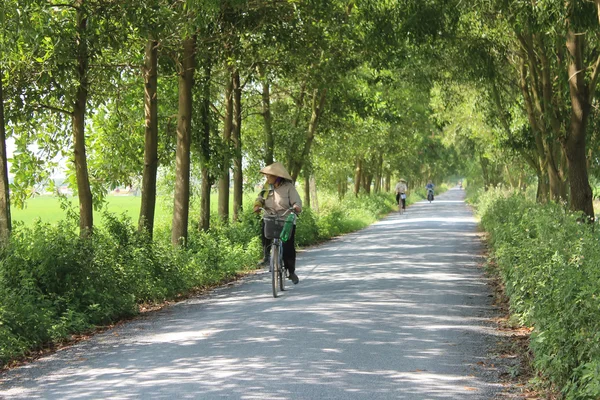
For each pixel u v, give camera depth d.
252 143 34.47
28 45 16.98
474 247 27.91
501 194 50.34
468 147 54.41
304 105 36.19
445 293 15.33
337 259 23.67
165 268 17.09
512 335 10.75
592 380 6.54
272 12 21.78
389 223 48.16
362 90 35.84
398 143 59.22
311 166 36.09
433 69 31.73
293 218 15.57
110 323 13.34
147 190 20.19
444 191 184.75
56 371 9.23
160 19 16.38
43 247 13.60
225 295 16.52
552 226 15.14
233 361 9.10
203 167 25.75
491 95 32.44
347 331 10.95
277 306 13.80
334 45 26.44
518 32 23.69
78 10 16.16
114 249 16.05
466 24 25.72
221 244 23.66
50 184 24.30
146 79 20.28
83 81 17.73
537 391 7.67
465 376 8.34
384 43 24.98
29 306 11.59
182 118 21.88
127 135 26.58
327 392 7.57
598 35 20.84
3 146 13.66
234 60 24.77
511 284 13.95
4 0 14.26
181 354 9.73
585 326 7.55
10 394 8.09
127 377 8.55
